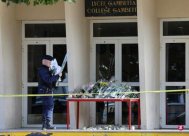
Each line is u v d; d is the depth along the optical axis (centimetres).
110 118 2939
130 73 2942
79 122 2820
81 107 2830
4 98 2878
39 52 3020
